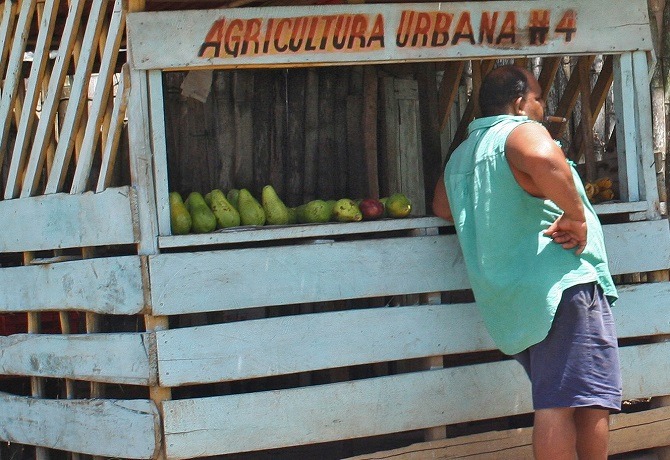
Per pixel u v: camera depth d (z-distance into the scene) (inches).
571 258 167.6
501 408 195.2
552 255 167.6
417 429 196.1
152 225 175.3
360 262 185.3
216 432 177.0
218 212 186.5
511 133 167.5
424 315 189.3
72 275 187.8
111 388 231.9
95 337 183.3
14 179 206.2
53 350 192.9
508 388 195.6
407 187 226.2
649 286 201.6
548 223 170.4
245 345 178.7
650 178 203.5
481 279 172.7
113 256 186.9
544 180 161.2
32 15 205.5
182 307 175.0
